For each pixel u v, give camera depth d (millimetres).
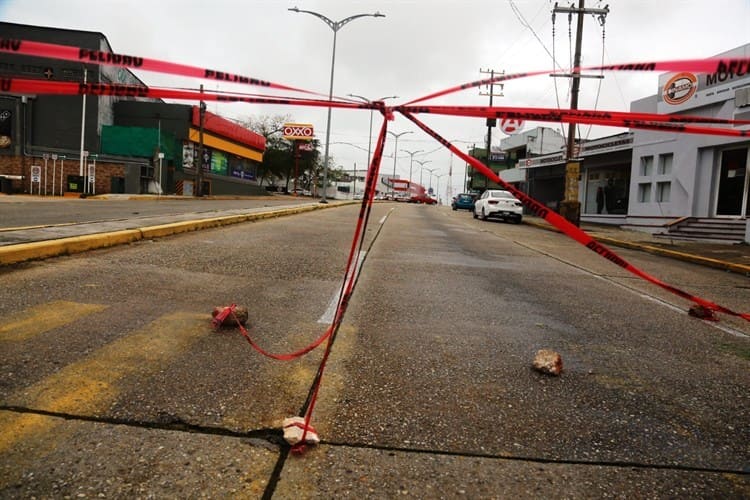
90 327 3824
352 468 2178
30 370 2969
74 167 32781
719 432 2713
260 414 2598
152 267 6305
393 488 2057
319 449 2311
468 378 3299
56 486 1945
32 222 10523
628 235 17641
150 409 2576
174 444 2275
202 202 27312
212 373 3084
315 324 4324
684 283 8273
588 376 3465
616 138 22766
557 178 32312
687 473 2285
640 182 20578
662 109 18891
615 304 6000
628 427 2717
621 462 2352
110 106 37688
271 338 3848
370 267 7586
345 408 2738
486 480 2150
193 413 2561
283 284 5883
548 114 1918
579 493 2092
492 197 24734
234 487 2004
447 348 3898
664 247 13781
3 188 30750
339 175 88250
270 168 65375
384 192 85562
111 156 33531
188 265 6609
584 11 19469
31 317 4000
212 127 43344
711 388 3369
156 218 11477
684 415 2912
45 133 33594
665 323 5168
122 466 2092
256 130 67812
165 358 3285
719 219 16516
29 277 5309
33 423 2385
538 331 4566
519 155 46281
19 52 1717
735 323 5332
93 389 2766
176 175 39219
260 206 21844
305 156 68250
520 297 6094
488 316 5027
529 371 3494
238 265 6871
